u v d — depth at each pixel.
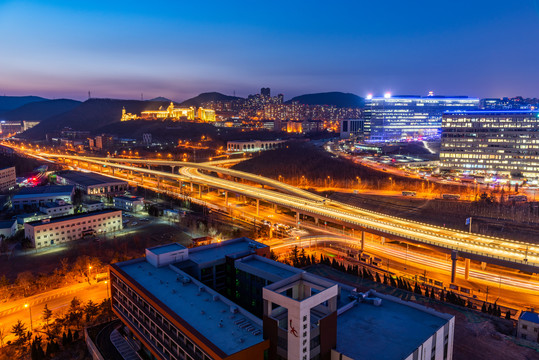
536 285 136.12
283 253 169.12
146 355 92.94
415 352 72.62
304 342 66.06
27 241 174.12
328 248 179.25
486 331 99.69
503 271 149.62
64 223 182.62
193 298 85.56
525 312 101.31
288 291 75.94
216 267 104.12
